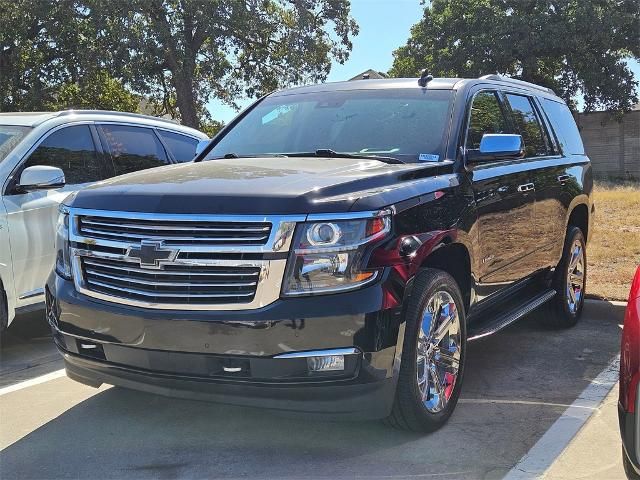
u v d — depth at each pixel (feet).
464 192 13.50
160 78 106.01
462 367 13.24
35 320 21.81
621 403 9.21
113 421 13.14
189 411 13.58
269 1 107.55
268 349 10.19
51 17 95.09
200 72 105.81
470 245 13.46
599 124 144.56
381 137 14.79
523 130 18.03
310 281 10.28
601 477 10.69
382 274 10.62
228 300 10.39
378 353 10.41
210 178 11.80
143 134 22.81
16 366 16.99
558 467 11.03
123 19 94.79
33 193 18.38
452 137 14.30
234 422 12.98
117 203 11.38
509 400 14.12
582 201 20.49
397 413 11.60
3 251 17.21
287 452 11.64
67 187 19.61
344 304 10.25
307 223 10.33
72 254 11.91
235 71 114.83
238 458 11.44
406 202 11.53
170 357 10.73
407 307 11.09
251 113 17.58
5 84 100.37
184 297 10.60
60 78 103.14
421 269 12.03
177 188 11.27
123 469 11.08
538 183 17.28
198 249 10.50
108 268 11.41
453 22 128.67
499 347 18.17
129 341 11.00
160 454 11.64
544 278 19.06
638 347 8.99
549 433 12.38
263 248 10.25
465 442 11.96
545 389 14.82
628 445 8.96
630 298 9.85
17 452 11.75
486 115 16.17
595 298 22.11
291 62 106.83
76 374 12.27
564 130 21.12
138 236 10.97
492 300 15.84
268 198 10.50
